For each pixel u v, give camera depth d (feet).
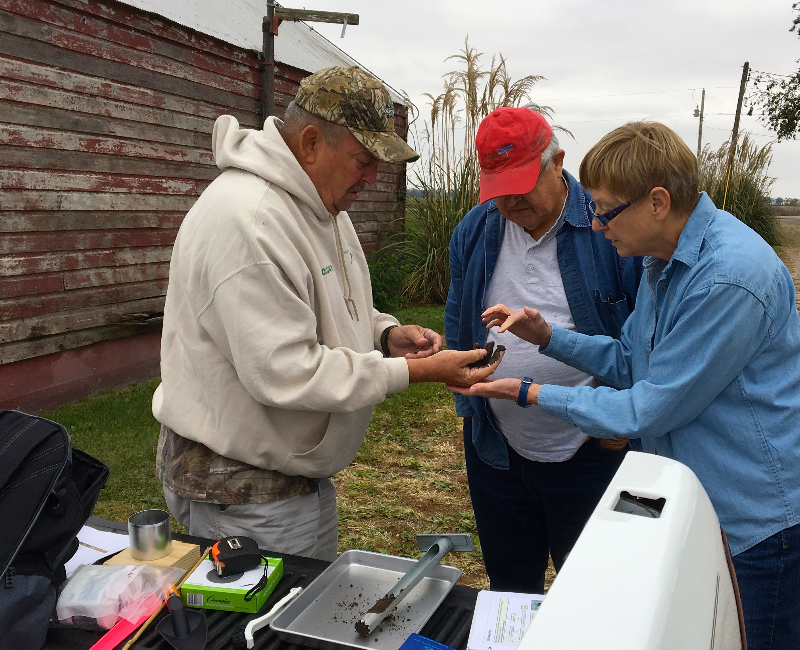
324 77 5.75
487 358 6.38
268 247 5.36
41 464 4.69
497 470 8.13
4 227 17.67
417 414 20.97
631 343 6.73
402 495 15.43
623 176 5.26
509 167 6.64
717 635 2.98
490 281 7.84
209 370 5.75
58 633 4.54
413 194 40.01
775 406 5.13
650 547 2.85
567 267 7.35
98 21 19.98
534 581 8.62
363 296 7.11
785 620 5.24
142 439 17.42
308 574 5.24
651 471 3.51
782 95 94.17
